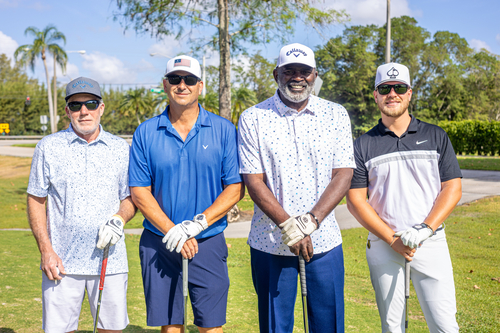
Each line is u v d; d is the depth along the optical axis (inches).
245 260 251.8
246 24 434.6
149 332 136.9
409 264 106.4
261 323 107.0
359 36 1862.7
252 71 887.1
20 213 499.2
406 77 110.4
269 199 99.7
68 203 104.7
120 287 107.7
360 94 1913.1
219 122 109.7
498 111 2217.0
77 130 105.6
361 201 112.6
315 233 102.5
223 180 110.8
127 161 110.8
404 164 109.3
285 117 104.0
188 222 101.1
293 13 423.5
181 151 106.7
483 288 184.4
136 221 437.4
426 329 144.9
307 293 106.3
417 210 108.5
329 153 104.3
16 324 134.1
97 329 108.0
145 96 2495.1
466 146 1179.3
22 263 218.1
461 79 2012.8
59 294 104.3
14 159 1098.7
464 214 346.3
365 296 180.1
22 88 3161.9
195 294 109.2
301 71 101.5
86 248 104.9
